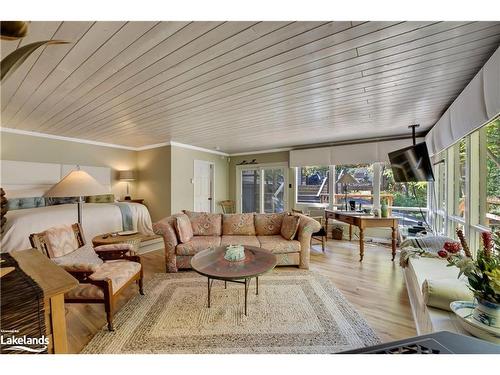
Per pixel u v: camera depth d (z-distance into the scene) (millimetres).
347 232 5004
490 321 1150
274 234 3719
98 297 1832
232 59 1742
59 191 2480
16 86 2193
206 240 3350
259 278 2902
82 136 4555
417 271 2150
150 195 5539
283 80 2090
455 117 2439
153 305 2258
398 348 707
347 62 1781
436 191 3977
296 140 4945
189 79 2066
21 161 4016
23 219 2943
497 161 2131
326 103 2686
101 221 3730
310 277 2936
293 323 1958
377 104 2715
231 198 6867
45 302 939
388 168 4742
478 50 1611
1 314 798
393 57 1710
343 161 4945
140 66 1836
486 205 2320
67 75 1976
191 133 4293
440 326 1335
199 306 2236
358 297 2410
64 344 997
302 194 5789
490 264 1164
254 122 3527
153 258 3779
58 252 2072
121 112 3020
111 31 1405
